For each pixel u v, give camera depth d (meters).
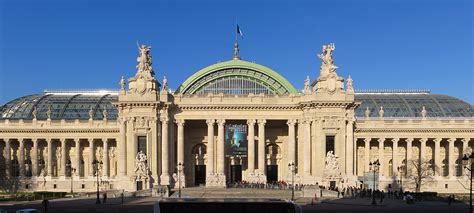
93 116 142.38
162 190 102.50
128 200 92.31
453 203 88.44
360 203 86.00
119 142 122.00
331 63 121.00
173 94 125.12
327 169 115.56
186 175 133.12
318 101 118.50
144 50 120.94
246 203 43.25
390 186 128.38
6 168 130.75
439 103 149.38
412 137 131.12
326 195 101.25
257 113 124.62
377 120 131.38
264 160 124.06
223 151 123.38
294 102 124.25
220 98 124.50
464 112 144.50
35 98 151.62
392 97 155.50
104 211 72.25
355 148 129.38
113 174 135.50
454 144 135.50
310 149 120.81
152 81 120.06
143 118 119.12
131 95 119.25
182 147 123.06
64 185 131.50
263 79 135.88
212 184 121.69
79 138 133.75
